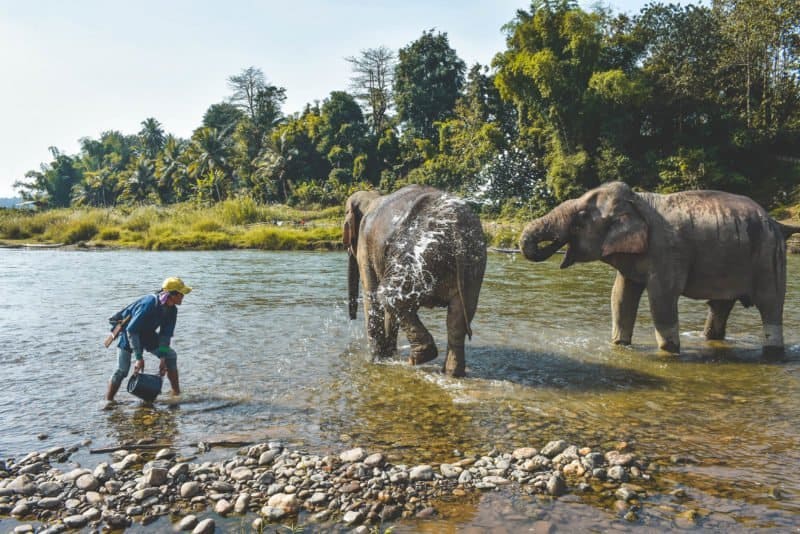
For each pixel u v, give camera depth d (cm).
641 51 4222
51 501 404
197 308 1192
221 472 448
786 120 4041
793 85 4056
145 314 599
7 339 906
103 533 372
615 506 394
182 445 502
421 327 697
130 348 615
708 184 3716
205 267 2161
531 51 4056
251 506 401
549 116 3969
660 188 3744
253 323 1030
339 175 6450
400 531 368
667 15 4184
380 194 831
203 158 6838
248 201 4569
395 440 511
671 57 4141
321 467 454
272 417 568
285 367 743
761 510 387
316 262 2392
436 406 597
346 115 6831
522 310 1138
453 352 689
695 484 424
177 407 598
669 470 447
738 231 763
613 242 765
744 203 782
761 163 3975
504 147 4644
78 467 463
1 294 1418
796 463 459
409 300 671
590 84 3819
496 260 2381
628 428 535
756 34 3947
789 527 367
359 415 573
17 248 3409
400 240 668
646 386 662
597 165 3878
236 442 505
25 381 687
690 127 4106
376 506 392
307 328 986
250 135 7688
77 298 1352
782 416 564
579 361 766
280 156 6631
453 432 529
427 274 653
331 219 4719
